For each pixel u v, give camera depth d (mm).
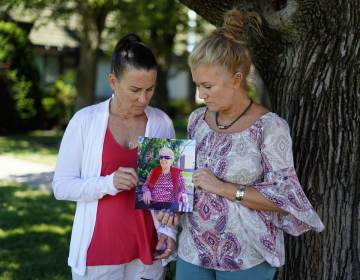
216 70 2516
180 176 2686
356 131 3203
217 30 2592
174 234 2826
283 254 2693
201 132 2719
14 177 10102
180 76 28297
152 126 2906
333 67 3164
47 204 8062
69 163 2852
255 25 3160
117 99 2852
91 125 2824
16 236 6457
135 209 2840
